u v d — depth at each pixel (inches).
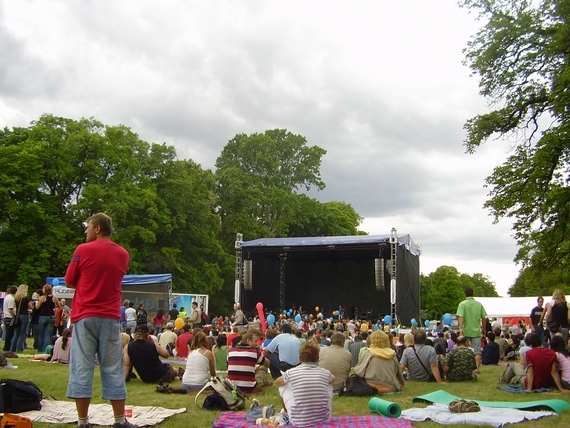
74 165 1526.8
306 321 1264.8
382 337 365.7
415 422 257.4
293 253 1427.2
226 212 2094.0
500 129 930.7
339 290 1460.4
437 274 3533.5
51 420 240.2
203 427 243.8
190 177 1768.0
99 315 205.0
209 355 355.9
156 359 393.7
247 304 1343.5
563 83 743.1
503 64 901.2
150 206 1556.3
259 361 402.6
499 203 899.4
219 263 1929.1
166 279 1067.9
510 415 271.1
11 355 531.2
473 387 394.9
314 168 2325.3
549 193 803.4
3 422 214.2
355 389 346.0
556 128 792.9
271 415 264.5
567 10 800.9
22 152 1365.7
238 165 2269.9
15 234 1350.9
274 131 2336.4
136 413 263.9
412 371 428.5
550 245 848.9
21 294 593.3
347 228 2778.1
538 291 3004.4
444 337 697.6
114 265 208.8
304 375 250.5
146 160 1679.4
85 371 203.0
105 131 1569.9
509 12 888.3
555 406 285.7
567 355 368.8
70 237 1461.6
